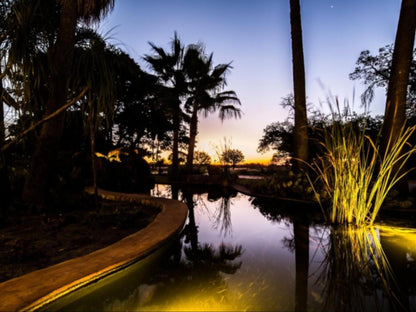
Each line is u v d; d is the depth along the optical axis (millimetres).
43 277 1460
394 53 4926
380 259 1954
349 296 1381
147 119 11617
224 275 1712
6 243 2176
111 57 3225
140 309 1311
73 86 3221
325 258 2002
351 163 3020
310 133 7945
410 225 3033
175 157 11258
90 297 1484
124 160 8094
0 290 1309
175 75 10969
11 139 3332
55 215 3254
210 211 4617
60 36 3305
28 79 2791
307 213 4020
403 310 1237
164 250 2285
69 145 7812
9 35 2799
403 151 4641
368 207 3049
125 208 4043
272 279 1629
